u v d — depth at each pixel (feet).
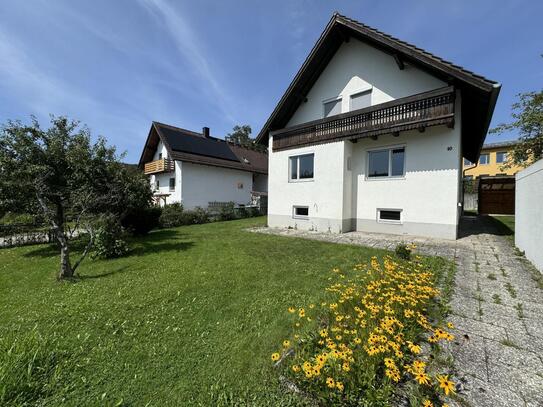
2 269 19.36
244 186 74.02
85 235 32.01
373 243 23.30
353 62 31.07
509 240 23.31
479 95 23.27
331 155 30.40
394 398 5.70
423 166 25.71
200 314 10.47
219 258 19.69
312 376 5.70
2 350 7.42
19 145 20.74
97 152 22.75
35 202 22.29
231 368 7.09
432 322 8.99
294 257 19.10
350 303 9.93
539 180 14.38
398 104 25.14
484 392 5.86
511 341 7.84
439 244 22.09
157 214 34.91
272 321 9.68
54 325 9.71
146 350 8.02
